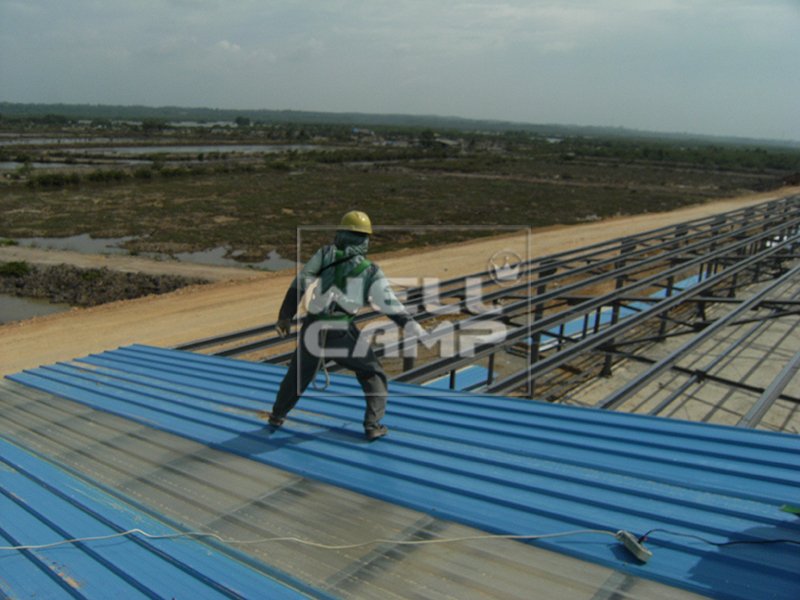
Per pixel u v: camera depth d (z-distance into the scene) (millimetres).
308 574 2777
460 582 2684
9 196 43250
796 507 3121
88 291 20484
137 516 3350
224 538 3113
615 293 10477
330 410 5148
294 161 75000
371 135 163500
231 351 8297
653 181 63969
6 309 18766
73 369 7719
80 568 2816
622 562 2715
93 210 38000
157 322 16812
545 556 2852
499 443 4277
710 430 4383
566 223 36531
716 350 13148
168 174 56938
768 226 21422
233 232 31719
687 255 16234
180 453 4363
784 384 6422
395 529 3184
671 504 3246
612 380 12039
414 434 4562
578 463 3848
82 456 4395
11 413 5781
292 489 3705
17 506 3537
